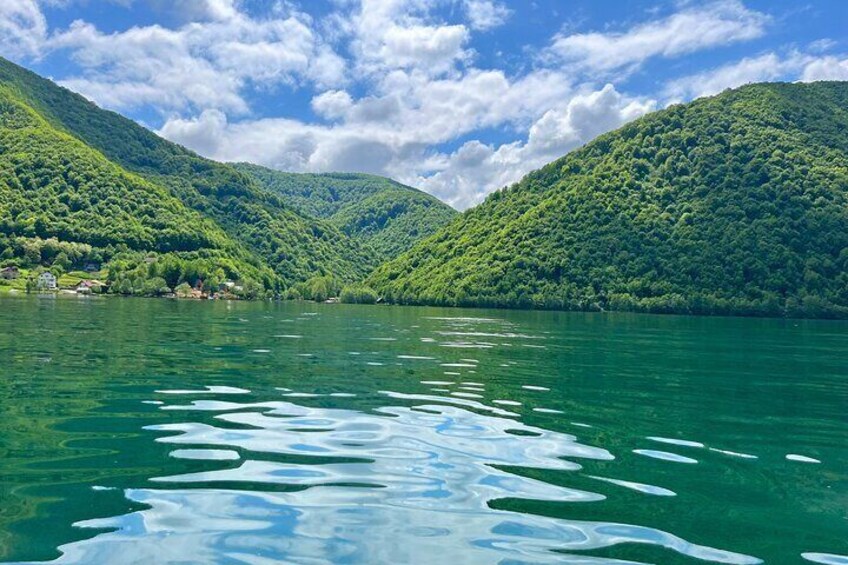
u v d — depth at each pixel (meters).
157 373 13.76
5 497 5.64
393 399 11.41
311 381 13.38
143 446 7.58
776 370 18.59
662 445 8.54
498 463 7.30
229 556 4.50
